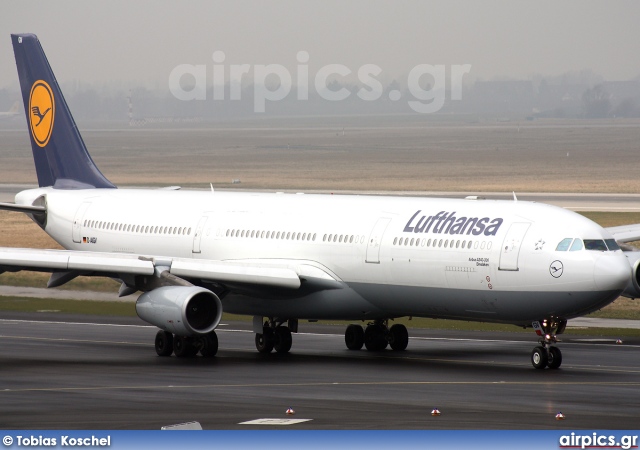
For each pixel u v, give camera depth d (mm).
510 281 105875
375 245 116812
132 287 120312
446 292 111438
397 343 125875
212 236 133375
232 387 94500
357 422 76688
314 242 122750
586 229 104688
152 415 79688
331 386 95250
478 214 111812
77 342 133000
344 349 128500
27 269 117625
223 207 136250
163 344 119312
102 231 146625
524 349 127250
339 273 120188
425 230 113625
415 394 90375
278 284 117812
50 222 154625
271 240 127250
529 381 98688
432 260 111562
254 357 119750
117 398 88062
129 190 151625
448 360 116500
